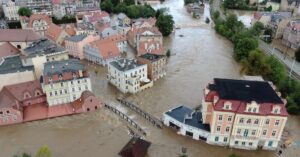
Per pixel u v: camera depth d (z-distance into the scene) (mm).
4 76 107188
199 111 97312
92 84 124438
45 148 75688
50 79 99938
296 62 151375
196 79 129750
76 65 108438
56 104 104625
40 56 114812
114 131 93125
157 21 194500
